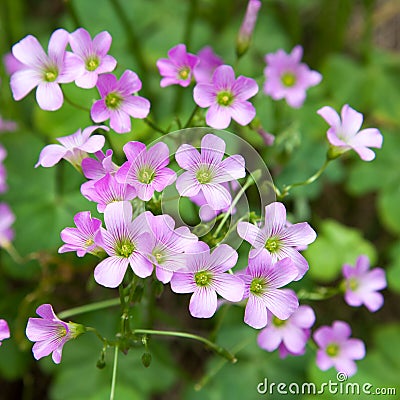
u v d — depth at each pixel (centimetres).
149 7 49
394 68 52
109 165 30
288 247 30
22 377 44
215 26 52
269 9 53
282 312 30
